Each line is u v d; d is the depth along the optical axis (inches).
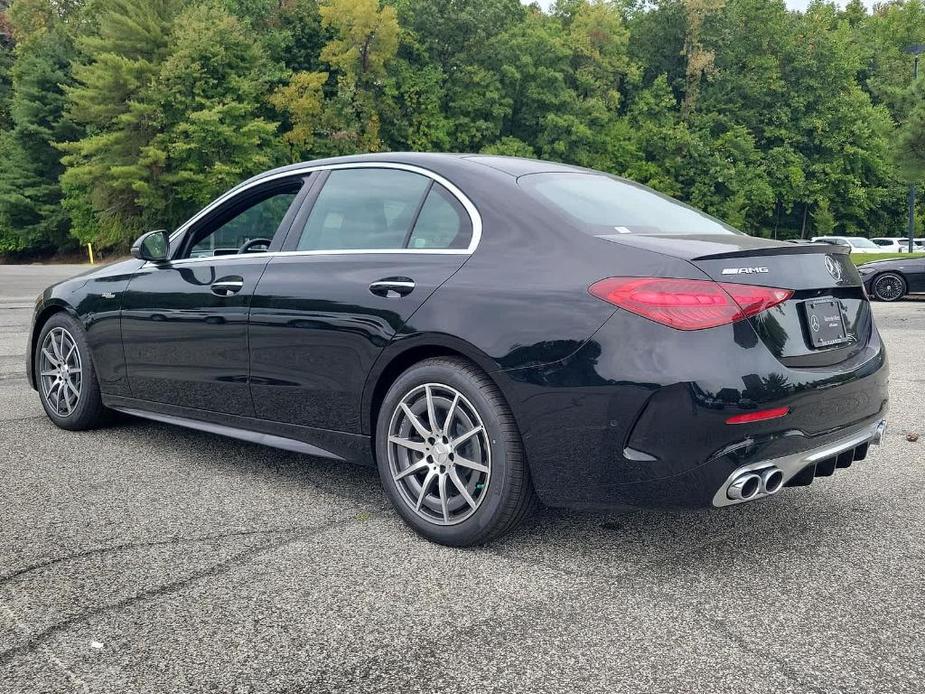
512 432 105.7
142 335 157.9
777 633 86.6
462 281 111.3
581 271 103.2
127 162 1855.3
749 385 94.5
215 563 105.1
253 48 1999.3
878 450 167.8
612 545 112.9
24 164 2240.4
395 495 117.3
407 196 126.8
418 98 2420.0
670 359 94.3
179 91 1866.4
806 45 2898.6
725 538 116.1
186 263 154.6
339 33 2400.3
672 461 95.0
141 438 172.6
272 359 133.3
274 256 139.2
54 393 181.2
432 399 113.1
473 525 108.7
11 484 139.1
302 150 2261.3
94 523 119.9
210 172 1855.3
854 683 76.3
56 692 74.0
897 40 3494.1
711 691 74.7
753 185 2632.9
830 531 119.3
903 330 390.3
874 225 2837.1
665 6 3102.9
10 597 94.5
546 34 2551.7
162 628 86.9
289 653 81.5
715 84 2923.2
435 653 81.7
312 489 138.2
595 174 139.3
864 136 2699.3
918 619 90.2
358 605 92.9
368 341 118.3
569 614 90.7
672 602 94.2
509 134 2603.3
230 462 155.0
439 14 2536.9
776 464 99.1
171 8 1916.8
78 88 1909.4
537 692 74.4
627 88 3002.0
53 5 2928.2
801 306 104.0
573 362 99.1
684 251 100.0
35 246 2335.1
